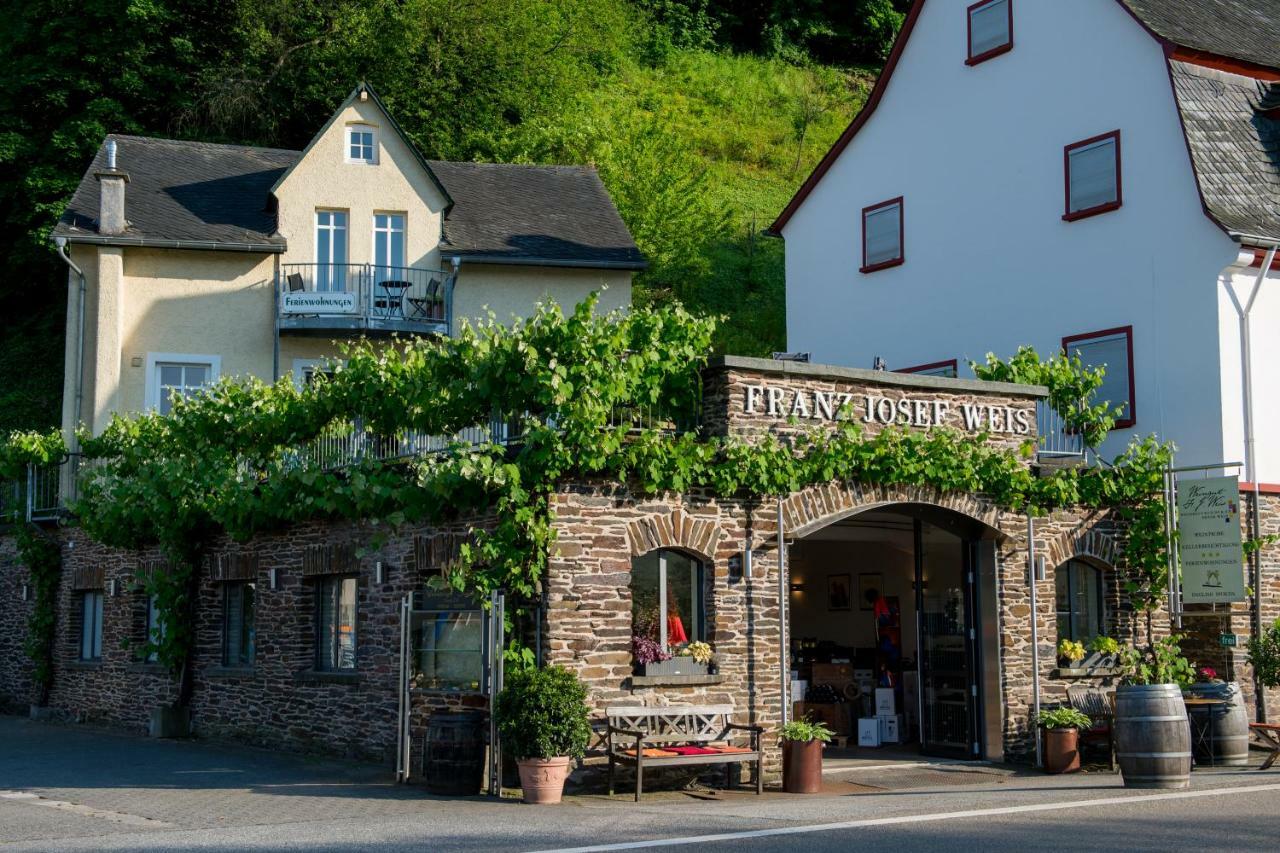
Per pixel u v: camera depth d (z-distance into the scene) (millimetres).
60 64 39438
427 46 43031
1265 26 25328
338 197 28734
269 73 42281
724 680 15406
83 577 24562
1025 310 24219
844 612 23703
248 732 20016
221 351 28094
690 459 14984
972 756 17781
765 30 61375
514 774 14625
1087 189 23328
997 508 17641
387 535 17234
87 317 28203
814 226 28922
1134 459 18953
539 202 31531
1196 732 17500
